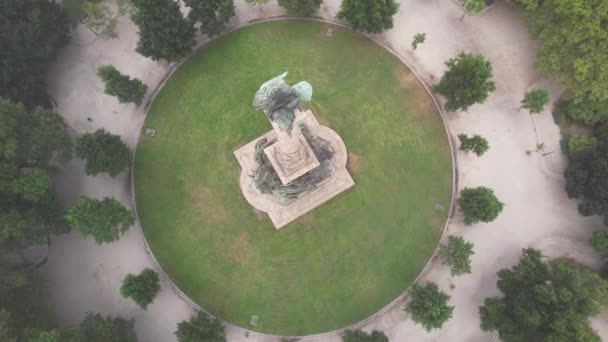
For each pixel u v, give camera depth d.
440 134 74.94
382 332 65.38
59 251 73.88
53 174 73.12
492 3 79.06
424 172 73.81
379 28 73.38
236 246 72.56
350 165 74.38
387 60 77.62
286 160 64.56
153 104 77.75
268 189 71.38
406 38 78.31
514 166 74.00
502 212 72.81
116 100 78.38
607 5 63.03
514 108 75.69
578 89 68.38
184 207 74.19
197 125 76.75
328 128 75.19
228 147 75.69
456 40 78.12
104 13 79.12
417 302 64.00
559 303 60.06
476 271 71.25
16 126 64.75
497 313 63.06
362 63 77.62
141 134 76.88
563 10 65.88
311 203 73.25
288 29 79.19
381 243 71.88
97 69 79.25
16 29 69.00
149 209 74.38
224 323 70.31
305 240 72.31
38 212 65.12
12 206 64.62
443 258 68.44
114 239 65.69
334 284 70.75
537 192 73.25
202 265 72.31
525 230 72.31
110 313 71.69
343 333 69.50
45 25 72.00
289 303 70.44
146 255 73.25
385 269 71.06
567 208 72.62
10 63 70.12
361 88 76.81
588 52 65.69
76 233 74.44
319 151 71.88
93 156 67.44
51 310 68.94
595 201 65.06
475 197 66.44
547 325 59.50
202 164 75.44
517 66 77.25
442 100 75.94
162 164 75.69
